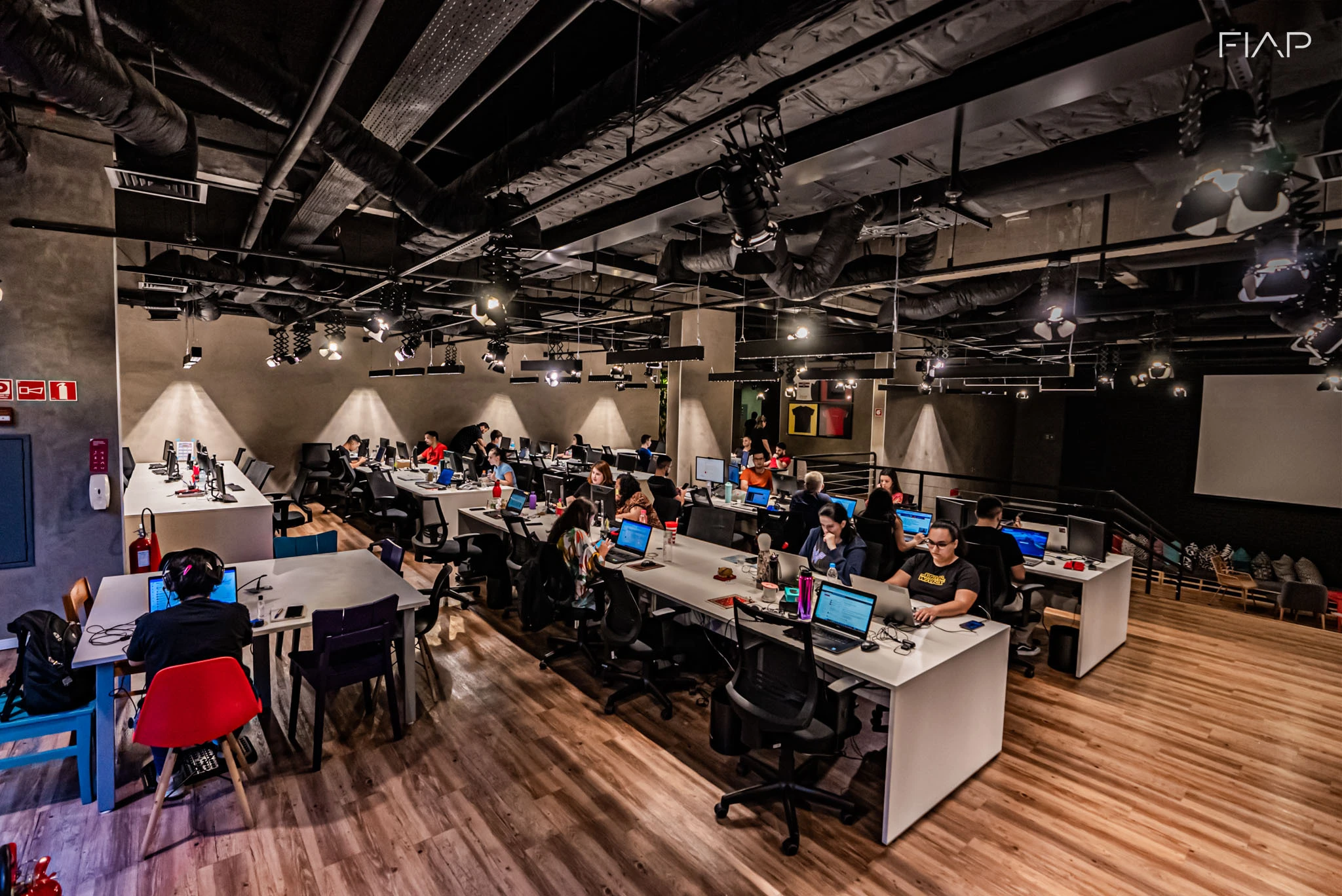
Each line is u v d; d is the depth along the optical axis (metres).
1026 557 5.55
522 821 3.03
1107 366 10.63
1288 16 1.96
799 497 6.18
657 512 6.55
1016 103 2.48
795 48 2.26
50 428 4.67
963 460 14.84
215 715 2.75
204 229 6.45
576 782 3.34
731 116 2.74
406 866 2.71
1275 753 3.85
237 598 3.76
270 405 11.44
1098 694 4.66
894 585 3.52
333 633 3.35
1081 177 3.22
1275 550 12.13
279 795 3.16
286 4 3.12
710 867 2.77
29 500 4.62
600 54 3.57
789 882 2.69
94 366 4.80
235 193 6.45
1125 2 2.02
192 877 2.62
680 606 4.02
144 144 3.03
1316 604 7.21
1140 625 6.30
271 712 3.96
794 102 2.70
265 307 9.48
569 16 2.56
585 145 3.22
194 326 10.62
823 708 3.21
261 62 2.75
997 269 5.35
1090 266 5.68
